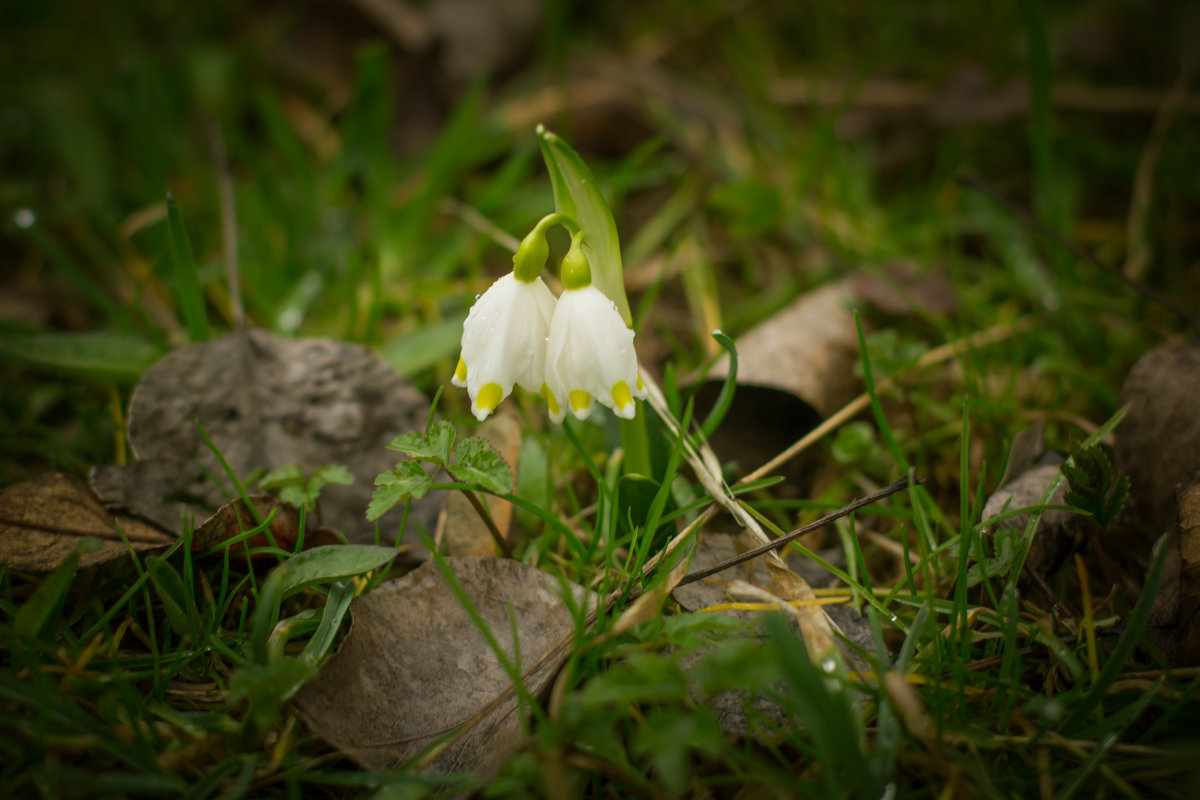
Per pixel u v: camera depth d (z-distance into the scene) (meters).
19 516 0.36
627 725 0.33
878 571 0.38
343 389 0.39
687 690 0.34
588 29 0.68
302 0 0.65
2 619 0.36
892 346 0.40
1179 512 0.35
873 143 0.58
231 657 0.35
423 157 0.56
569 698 0.32
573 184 0.34
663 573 0.35
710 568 0.35
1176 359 0.38
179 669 0.34
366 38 0.64
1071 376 0.41
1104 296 0.45
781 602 0.34
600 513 0.36
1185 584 0.34
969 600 0.36
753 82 0.59
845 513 0.35
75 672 0.34
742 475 0.40
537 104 0.59
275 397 0.39
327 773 0.33
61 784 0.32
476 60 0.61
